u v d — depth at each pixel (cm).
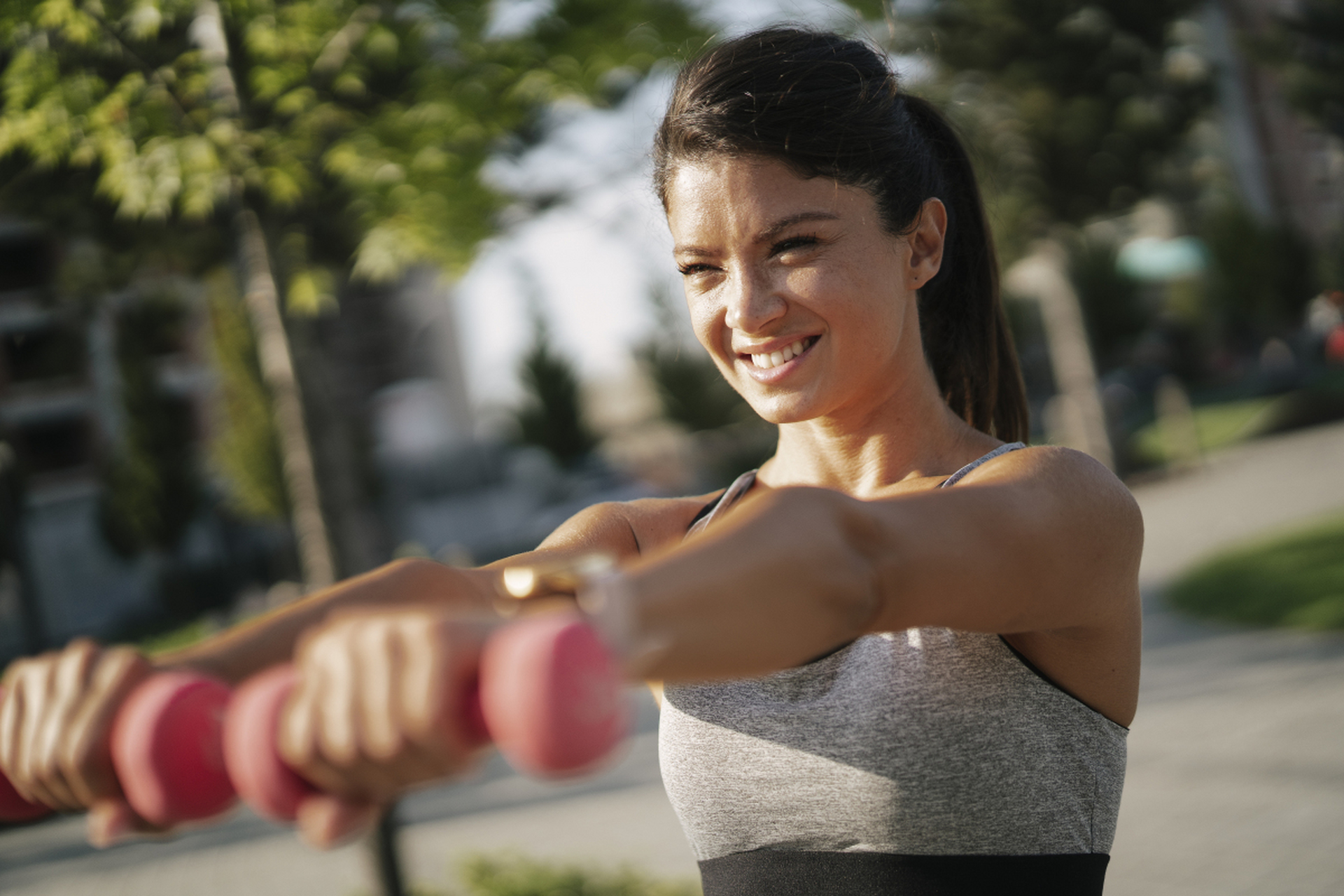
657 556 57
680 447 2652
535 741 41
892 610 67
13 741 55
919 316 145
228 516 2416
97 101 328
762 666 56
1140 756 549
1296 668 639
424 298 3566
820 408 114
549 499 2897
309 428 407
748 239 111
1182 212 2342
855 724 109
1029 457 92
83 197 452
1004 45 1293
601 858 529
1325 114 1652
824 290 110
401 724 44
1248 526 1100
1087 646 103
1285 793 469
